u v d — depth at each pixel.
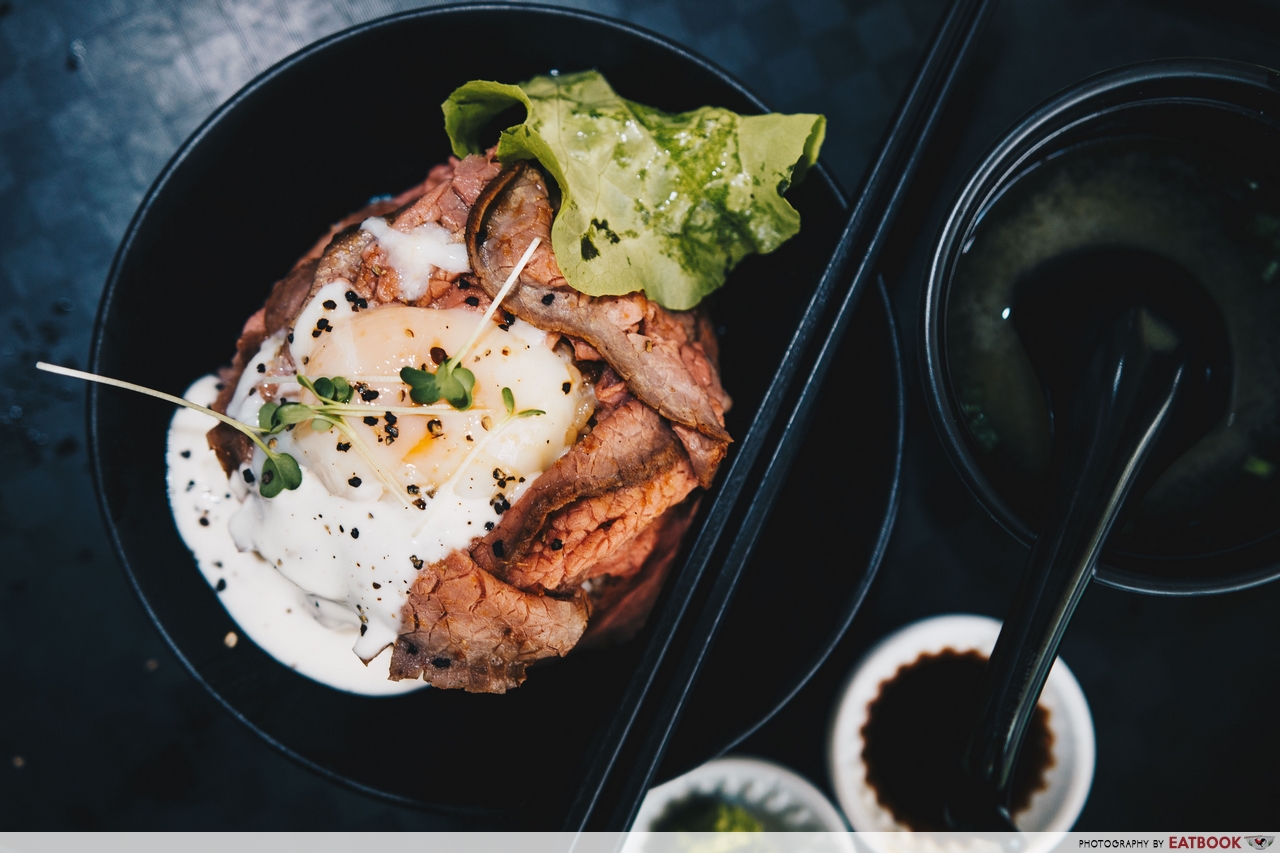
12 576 0.35
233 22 0.35
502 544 0.29
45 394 0.35
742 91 0.30
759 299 0.33
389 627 0.29
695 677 0.28
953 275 0.29
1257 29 0.34
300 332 0.30
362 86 0.31
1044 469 0.29
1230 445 0.29
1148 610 0.35
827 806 0.33
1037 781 0.33
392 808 0.35
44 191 0.35
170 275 0.31
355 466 0.29
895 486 0.30
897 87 0.35
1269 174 0.28
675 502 0.30
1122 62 0.35
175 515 0.32
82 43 0.35
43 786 0.35
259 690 0.32
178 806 0.35
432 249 0.30
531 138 0.29
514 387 0.29
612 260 0.29
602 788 0.28
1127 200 0.29
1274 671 0.34
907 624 0.34
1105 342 0.27
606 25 0.30
